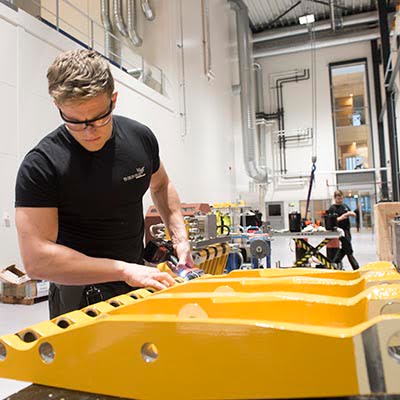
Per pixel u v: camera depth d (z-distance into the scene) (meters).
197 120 8.41
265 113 12.07
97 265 0.87
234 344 0.47
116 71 5.36
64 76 0.78
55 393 0.56
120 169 1.02
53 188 0.93
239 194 11.32
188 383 0.49
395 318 0.43
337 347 0.44
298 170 11.70
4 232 3.57
